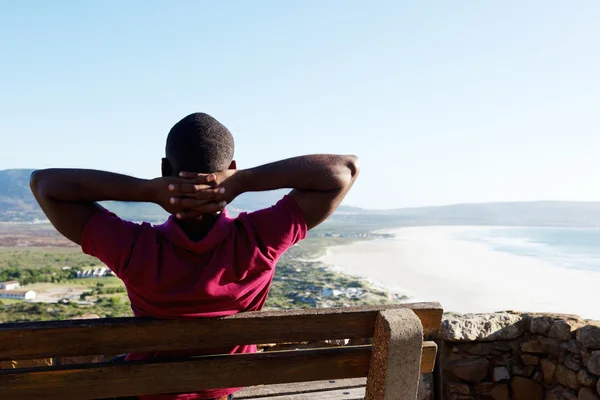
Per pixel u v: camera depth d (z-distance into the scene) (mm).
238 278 1666
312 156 1767
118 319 1571
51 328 1491
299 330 1628
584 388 3271
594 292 57375
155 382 1562
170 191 1650
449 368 3615
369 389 1666
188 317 1617
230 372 1600
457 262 103062
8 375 1479
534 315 3707
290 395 2719
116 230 1636
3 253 175500
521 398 3592
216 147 1693
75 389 1521
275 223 1704
